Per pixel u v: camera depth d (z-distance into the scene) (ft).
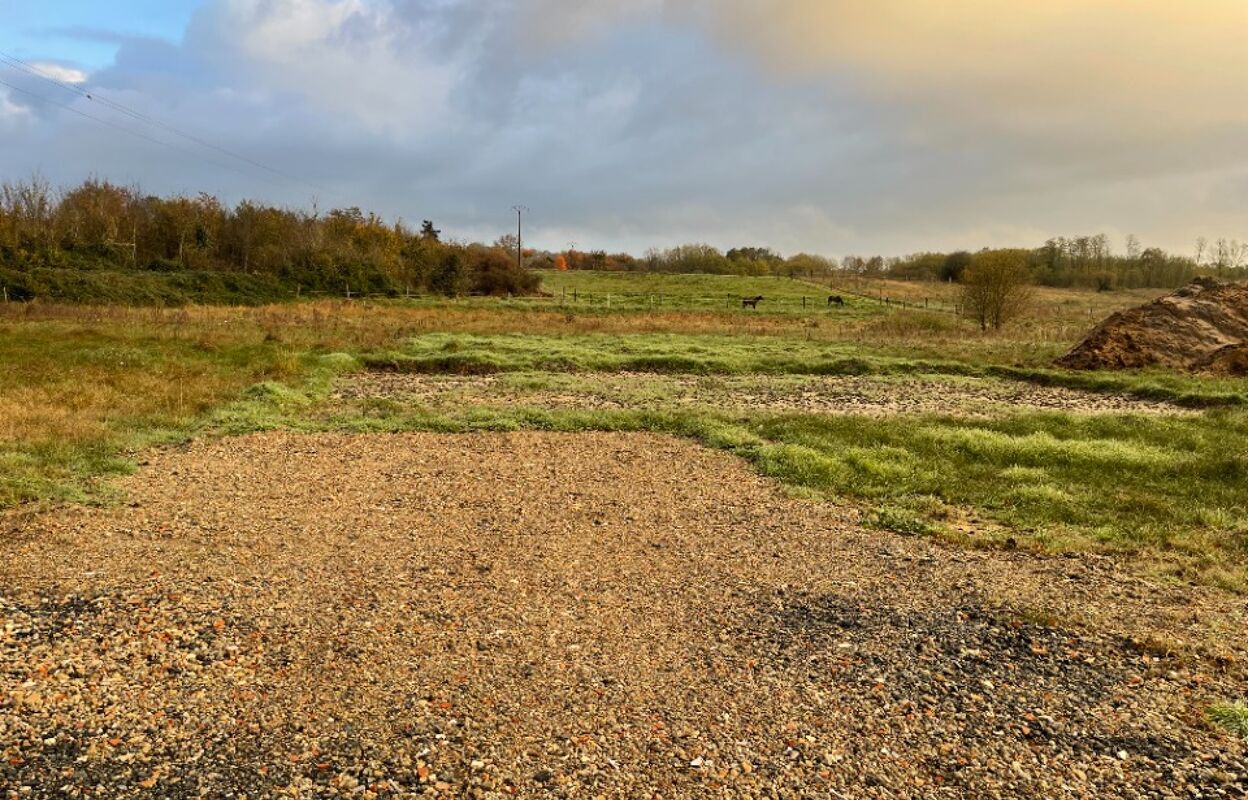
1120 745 15.40
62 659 17.34
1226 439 42.37
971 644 19.53
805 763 14.60
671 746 14.99
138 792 13.30
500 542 26.27
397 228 226.99
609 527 28.14
